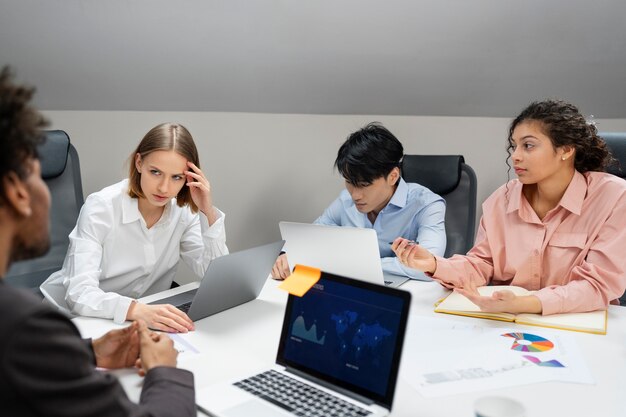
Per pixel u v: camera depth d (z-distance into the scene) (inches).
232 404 40.5
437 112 131.0
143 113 115.0
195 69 109.7
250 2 99.5
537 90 124.5
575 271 64.1
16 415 29.6
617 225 63.7
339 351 42.9
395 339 40.0
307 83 119.0
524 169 66.3
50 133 90.0
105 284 73.4
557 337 53.8
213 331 56.4
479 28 109.4
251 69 112.5
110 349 46.6
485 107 129.3
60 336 31.0
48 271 88.2
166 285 79.8
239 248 127.0
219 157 121.3
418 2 103.7
